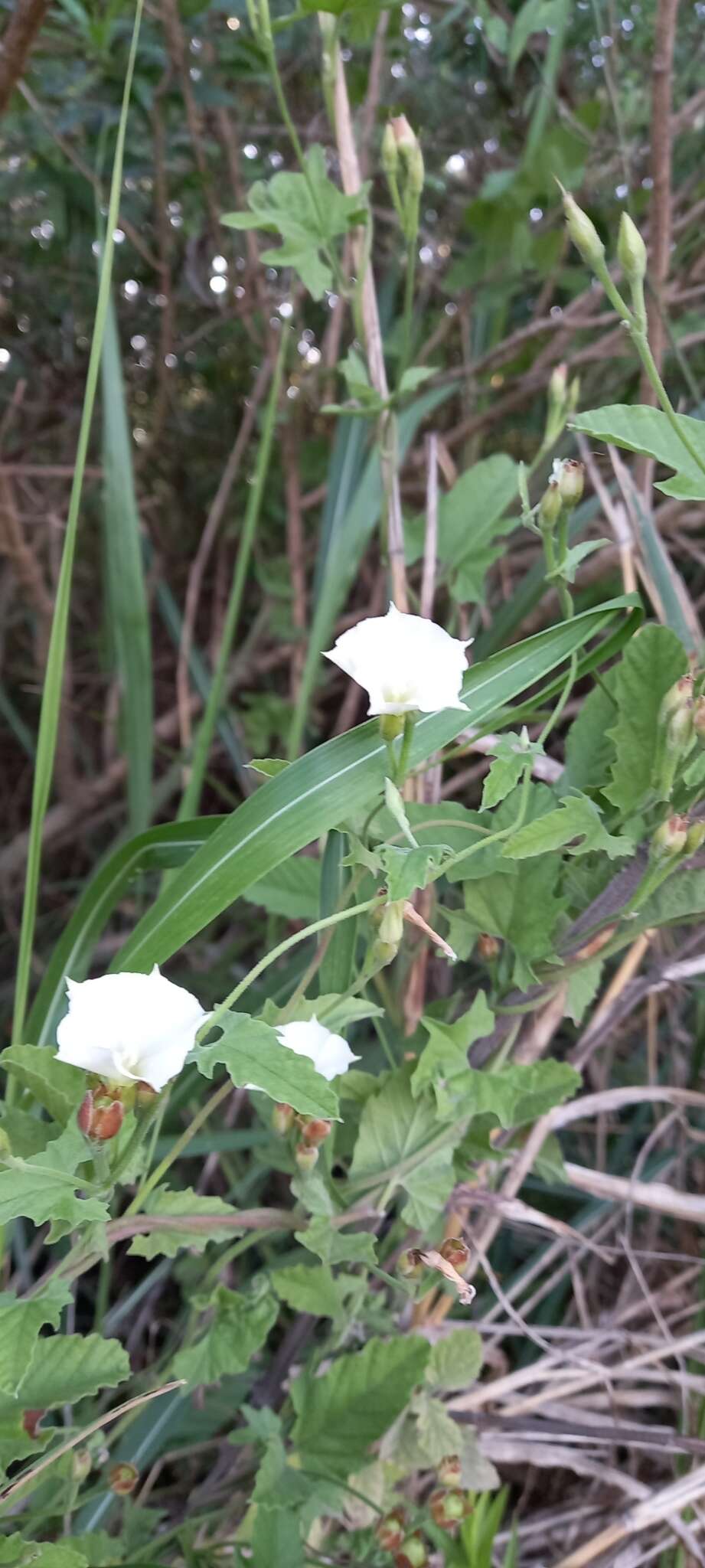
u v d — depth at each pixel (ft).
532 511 0.78
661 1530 1.06
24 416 2.05
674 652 0.75
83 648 2.34
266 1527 0.80
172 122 1.67
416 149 0.93
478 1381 1.18
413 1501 1.03
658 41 1.03
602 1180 1.06
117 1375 0.73
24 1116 0.77
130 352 2.00
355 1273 1.04
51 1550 0.64
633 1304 1.23
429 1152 0.89
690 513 1.39
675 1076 1.30
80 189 1.67
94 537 2.15
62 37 1.47
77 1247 0.71
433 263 1.77
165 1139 1.14
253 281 1.66
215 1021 0.60
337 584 1.28
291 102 1.74
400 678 0.63
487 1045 0.95
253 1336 0.85
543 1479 1.22
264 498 1.94
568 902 0.83
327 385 1.68
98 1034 0.57
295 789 0.73
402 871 0.62
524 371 1.73
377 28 1.36
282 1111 0.82
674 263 1.51
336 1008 0.78
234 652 2.21
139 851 0.97
